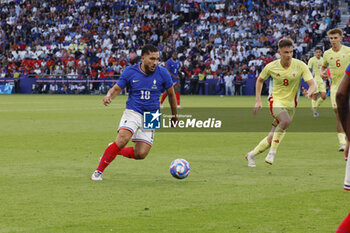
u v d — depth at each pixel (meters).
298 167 26.33
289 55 26.53
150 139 24.03
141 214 16.86
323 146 34.34
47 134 40.47
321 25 122.38
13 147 33.19
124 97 108.94
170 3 140.50
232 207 17.84
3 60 137.75
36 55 138.12
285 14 127.69
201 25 132.75
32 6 149.88
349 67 12.20
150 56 22.98
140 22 138.62
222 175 24.08
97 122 50.88
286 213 17.00
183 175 22.67
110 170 25.34
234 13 132.12
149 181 22.59
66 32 141.88
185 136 40.00
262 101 87.31
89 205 18.08
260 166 26.64
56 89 129.50
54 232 14.81
